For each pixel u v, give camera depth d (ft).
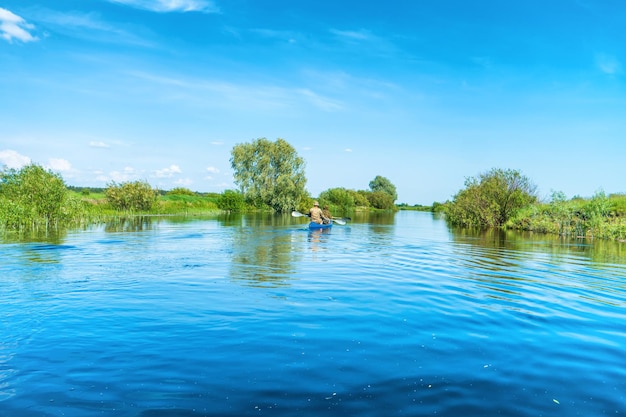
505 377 14.44
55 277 30.68
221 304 23.32
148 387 13.34
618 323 20.74
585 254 49.93
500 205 113.50
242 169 227.61
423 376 14.39
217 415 11.71
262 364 15.19
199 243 54.60
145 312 21.58
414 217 195.42
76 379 13.87
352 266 37.47
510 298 25.75
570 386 13.82
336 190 296.10
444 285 29.48
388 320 20.75
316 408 12.11
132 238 60.03
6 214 71.87
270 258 41.55
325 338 18.01
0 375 14.11
